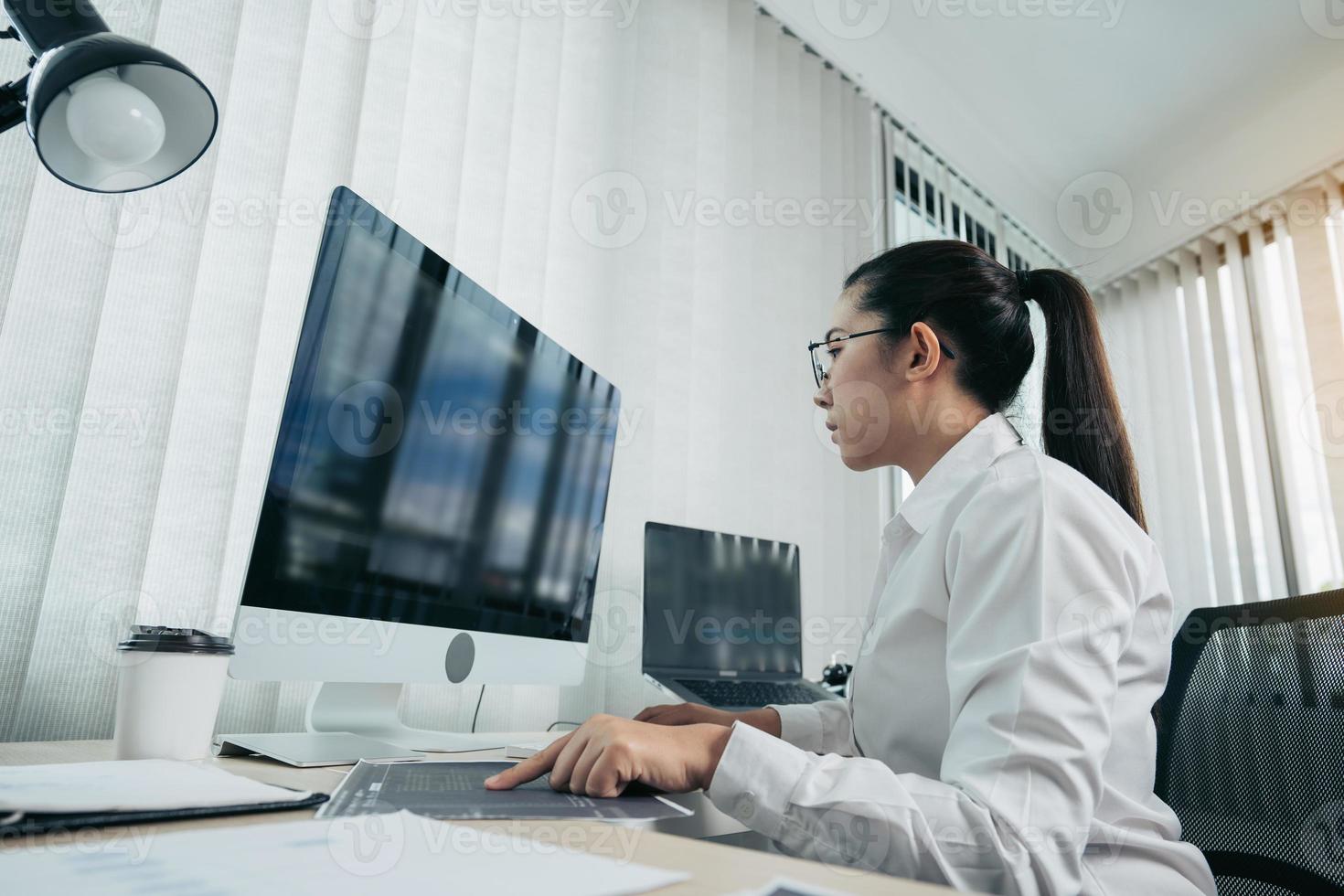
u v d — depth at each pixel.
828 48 2.54
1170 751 1.02
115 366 1.04
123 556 1.02
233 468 1.12
